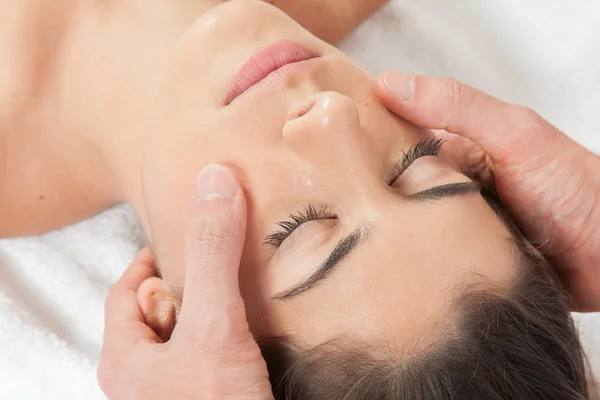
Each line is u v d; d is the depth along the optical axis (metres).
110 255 1.03
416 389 0.62
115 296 0.86
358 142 0.64
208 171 0.66
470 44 1.12
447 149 0.84
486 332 0.64
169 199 0.72
